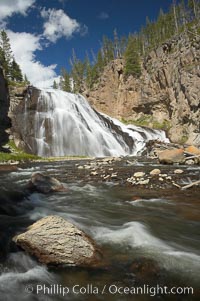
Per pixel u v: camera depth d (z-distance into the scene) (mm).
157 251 7352
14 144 50250
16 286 5805
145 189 16016
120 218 10367
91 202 13133
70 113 57688
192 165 27438
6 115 47500
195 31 73750
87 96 94750
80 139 54812
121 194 14852
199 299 5246
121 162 33219
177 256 7039
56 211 11477
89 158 45125
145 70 83562
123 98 85875
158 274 6184
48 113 55281
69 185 17984
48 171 26125
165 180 18609
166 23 103375
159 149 43344
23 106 54406
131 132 62531
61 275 6273
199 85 56969
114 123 67000
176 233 8727
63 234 7062
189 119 59156
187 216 10500
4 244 7652
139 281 5922
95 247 7250
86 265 6656
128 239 8211
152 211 11297
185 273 6211
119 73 91062
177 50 71500
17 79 96375
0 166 30016
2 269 6422
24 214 10969
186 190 15438
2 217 10430
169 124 68875
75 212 11320
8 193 14750
